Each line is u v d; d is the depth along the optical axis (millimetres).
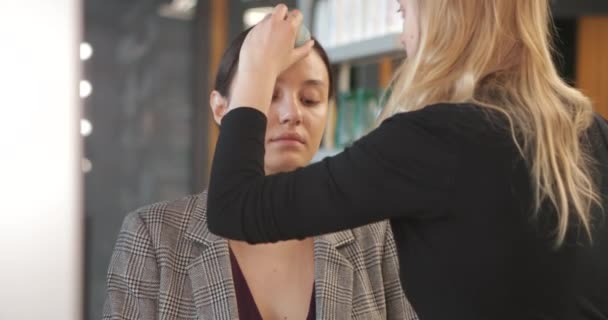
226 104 1261
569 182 910
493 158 903
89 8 4617
